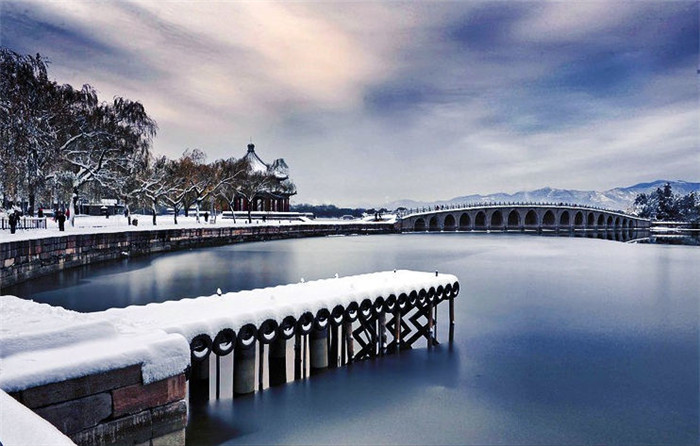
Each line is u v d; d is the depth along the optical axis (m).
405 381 16.09
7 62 35.06
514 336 21.88
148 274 40.81
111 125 49.09
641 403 14.64
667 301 31.27
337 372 16.73
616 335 22.27
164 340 8.80
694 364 18.12
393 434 12.48
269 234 89.19
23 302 13.34
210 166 92.69
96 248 44.91
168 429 8.72
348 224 112.31
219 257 56.50
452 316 21.84
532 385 15.95
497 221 151.75
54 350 8.13
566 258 60.75
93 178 48.78
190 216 114.62
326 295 16.81
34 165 36.69
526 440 12.33
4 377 6.95
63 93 45.56
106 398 7.94
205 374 13.91
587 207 154.12
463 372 17.00
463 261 55.41
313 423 12.84
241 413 13.27
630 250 76.56
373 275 22.20
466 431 12.70
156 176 73.62
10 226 38.88
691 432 12.83
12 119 33.34
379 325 18.69
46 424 5.00
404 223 127.69
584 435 12.61
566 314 26.64
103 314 13.10
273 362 15.62
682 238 131.88
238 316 13.59
